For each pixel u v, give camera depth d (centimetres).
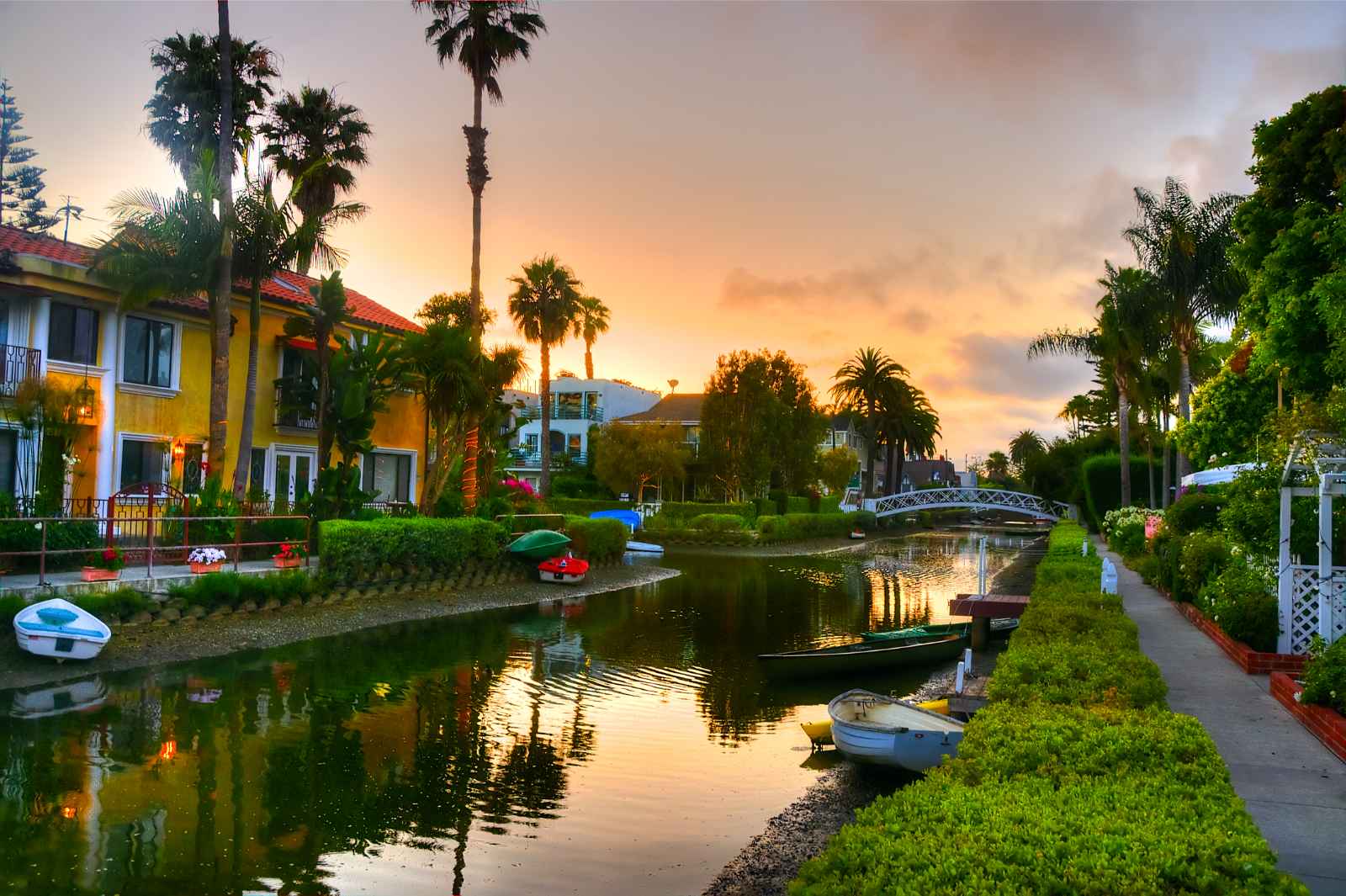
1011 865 382
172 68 2598
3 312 2125
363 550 2239
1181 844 408
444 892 761
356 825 898
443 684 1527
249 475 2619
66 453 2133
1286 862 565
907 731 1076
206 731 1188
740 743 1256
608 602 2758
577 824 927
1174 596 1909
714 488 5928
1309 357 1341
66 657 1460
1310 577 1226
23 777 992
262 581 1933
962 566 4509
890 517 8256
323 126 3048
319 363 2631
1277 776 750
